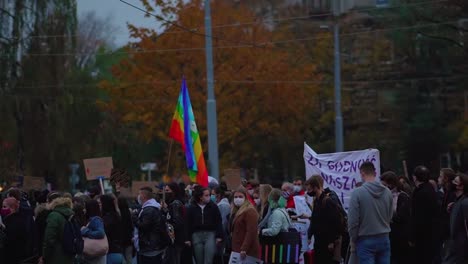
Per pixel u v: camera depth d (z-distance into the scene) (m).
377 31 59.44
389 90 59.09
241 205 21.02
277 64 55.28
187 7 53.31
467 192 18.08
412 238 20.16
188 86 52.69
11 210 19.80
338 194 23.05
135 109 52.44
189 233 22.75
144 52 53.03
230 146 55.78
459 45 55.03
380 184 18.00
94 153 47.75
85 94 47.94
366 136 57.66
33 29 45.41
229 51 54.50
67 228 18.47
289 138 56.72
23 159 44.38
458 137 55.72
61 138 45.03
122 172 24.19
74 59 46.97
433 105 56.69
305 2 65.19
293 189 23.88
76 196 21.02
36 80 44.84
